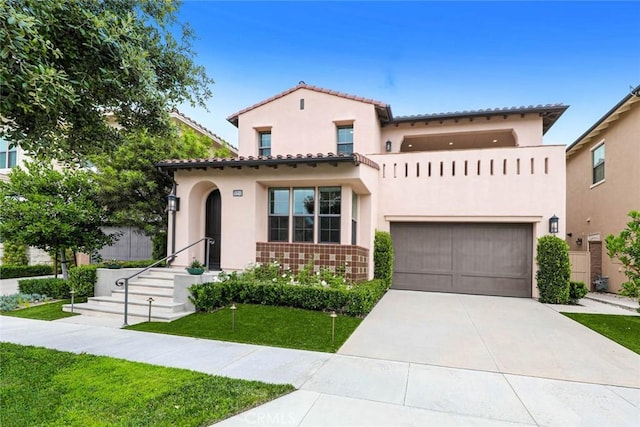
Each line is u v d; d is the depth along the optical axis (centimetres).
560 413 367
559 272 995
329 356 543
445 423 342
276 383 431
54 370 460
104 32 413
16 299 920
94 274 952
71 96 402
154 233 1215
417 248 1202
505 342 621
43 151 480
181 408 358
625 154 1177
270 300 852
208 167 1030
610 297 1152
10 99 369
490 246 1133
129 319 761
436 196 1162
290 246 1010
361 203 1124
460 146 1617
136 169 1152
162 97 527
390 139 1447
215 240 1156
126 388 405
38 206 991
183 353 547
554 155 1065
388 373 475
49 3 356
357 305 782
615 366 509
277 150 1357
